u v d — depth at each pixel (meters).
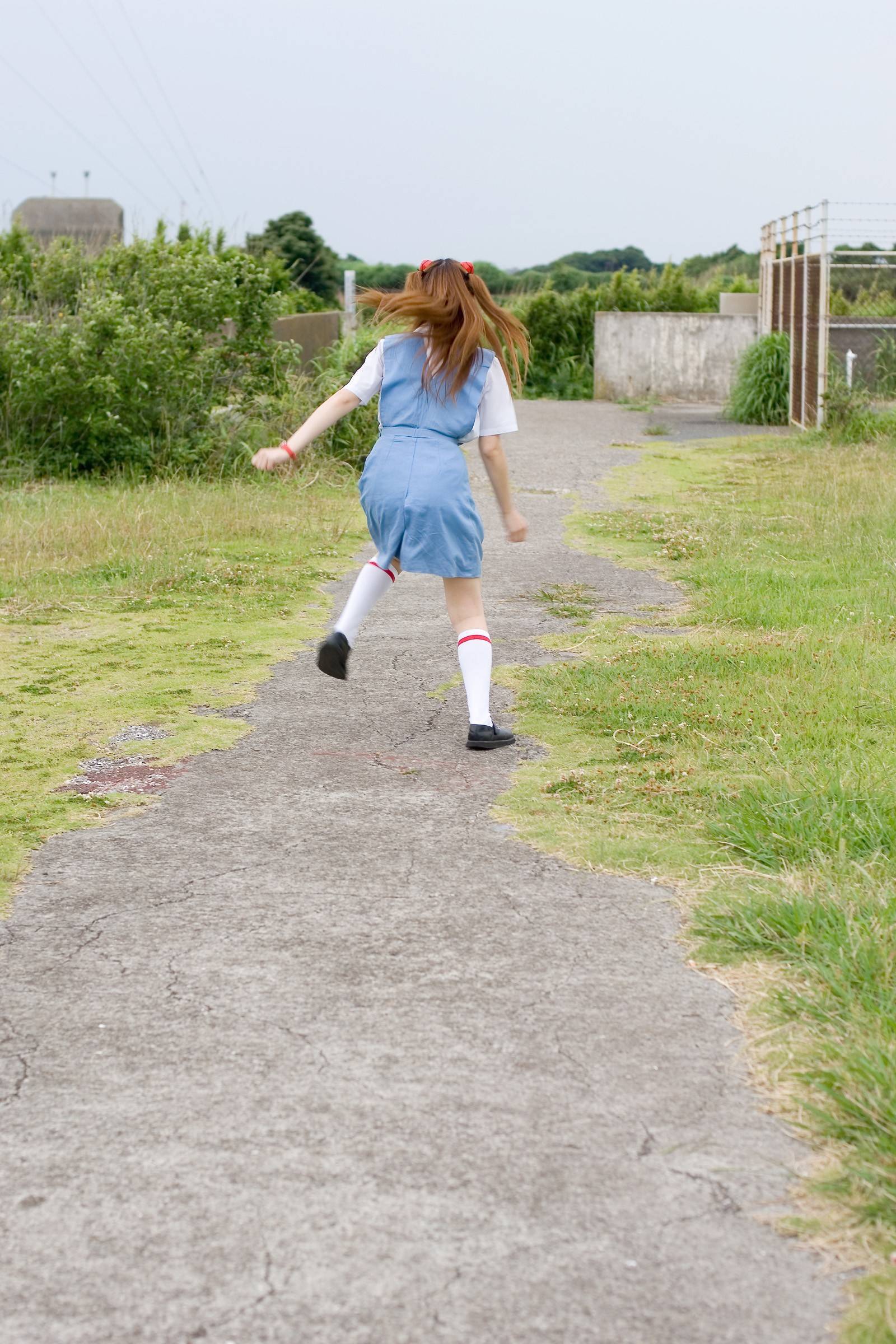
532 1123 2.38
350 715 5.09
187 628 6.53
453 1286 1.97
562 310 24.95
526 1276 1.99
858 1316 1.90
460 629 4.76
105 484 11.53
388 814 4.00
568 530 9.48
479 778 4.32
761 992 2.86
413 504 4.45
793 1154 2.29
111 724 4.96
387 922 3.25
